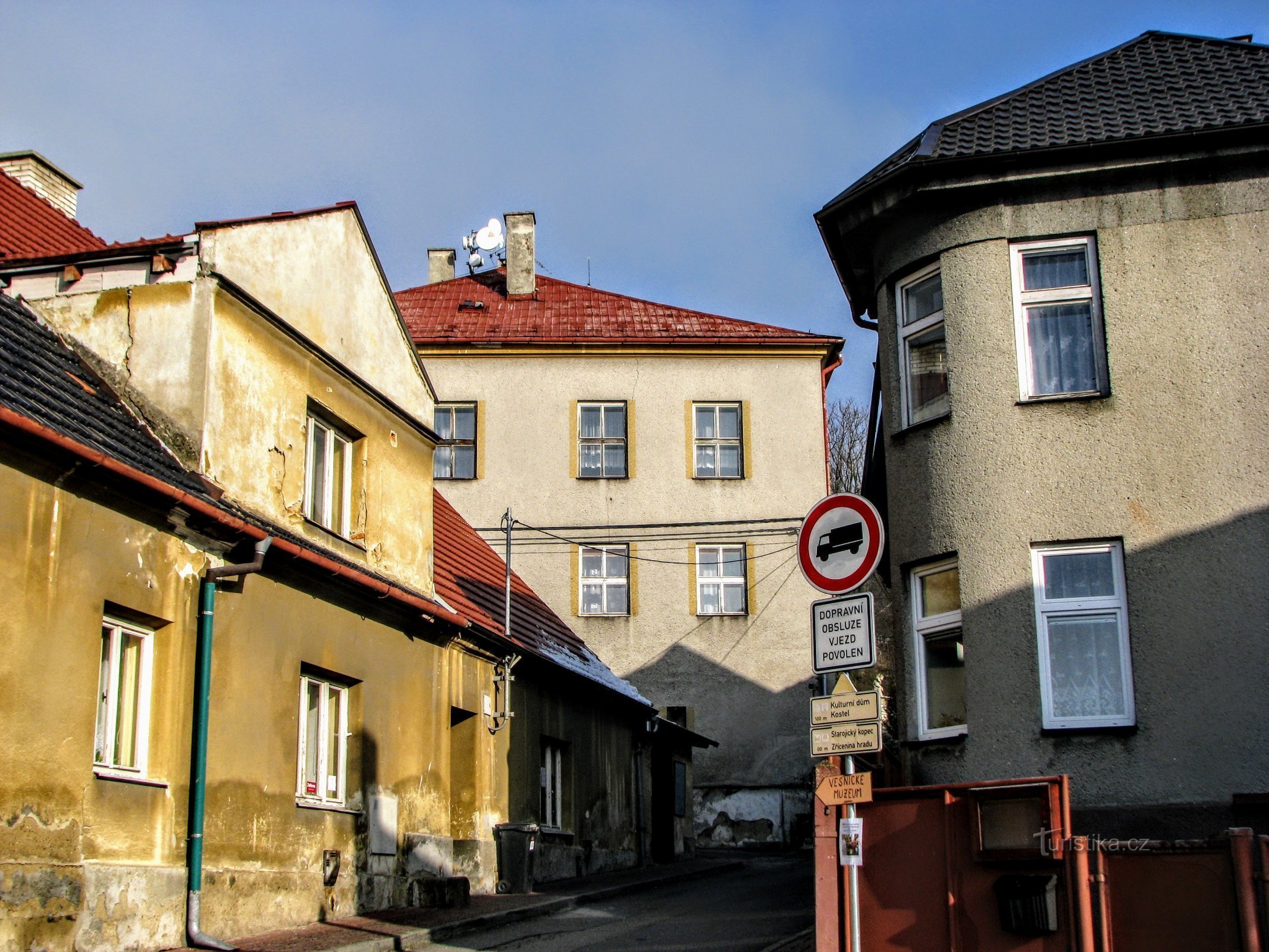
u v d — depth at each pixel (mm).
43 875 10570
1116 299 12797
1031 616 12375
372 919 15086
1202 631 11914
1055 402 12750
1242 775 11531
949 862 10031
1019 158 12992
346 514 17016
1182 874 8695
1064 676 12273
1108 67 15234
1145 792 11719
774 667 34156
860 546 9758
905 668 13359
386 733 16594
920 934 10125
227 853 13055
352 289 17438
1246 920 8359
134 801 11789
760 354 35969
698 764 33688
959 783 11398
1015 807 9758
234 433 14266
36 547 10906
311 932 13688
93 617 11461
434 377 35719
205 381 13836
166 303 14102
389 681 16828
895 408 13969
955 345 13266
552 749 22766
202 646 12875
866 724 9422
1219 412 12328
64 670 11070
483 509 35031
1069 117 13867
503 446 35344
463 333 36250
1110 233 12938
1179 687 11852
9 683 10484
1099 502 12430
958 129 14125
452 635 18594
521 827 19312
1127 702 12047
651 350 35875
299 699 14680
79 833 11047
